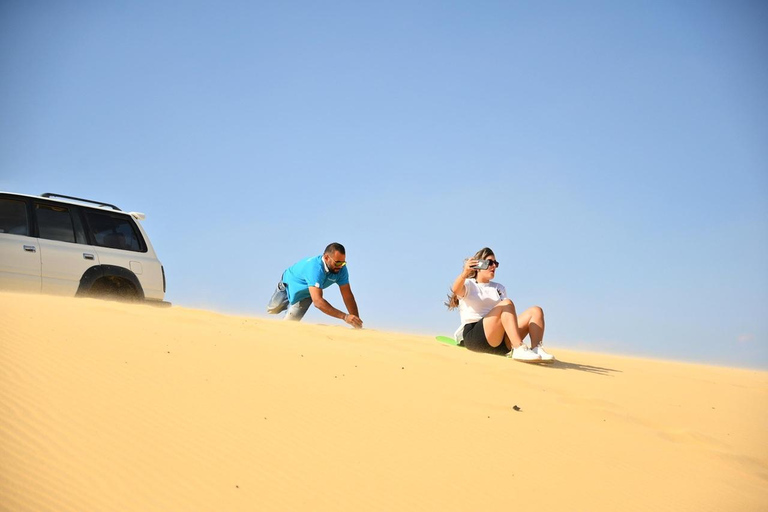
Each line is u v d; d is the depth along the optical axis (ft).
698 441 19.19
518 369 23.59
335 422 16.10
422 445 15.81
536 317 27.07
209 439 14.29
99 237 30.48
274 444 14.62
